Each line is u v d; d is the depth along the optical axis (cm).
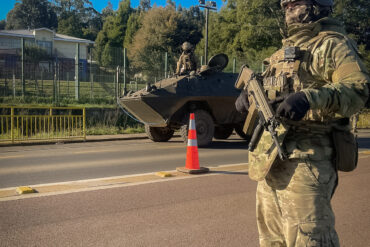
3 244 329
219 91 1154
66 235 352
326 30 204
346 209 459
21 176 627
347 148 193
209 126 1134
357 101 169
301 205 186
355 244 350
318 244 182
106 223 386
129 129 1560
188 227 379
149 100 1058
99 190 520
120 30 7338
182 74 1188
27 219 395
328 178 190
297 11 209
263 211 215
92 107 1623
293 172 192
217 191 523
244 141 1323
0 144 1106
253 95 213
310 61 197
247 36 3712
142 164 761
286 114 169
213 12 4588
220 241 344
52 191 512
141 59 2044
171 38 5856
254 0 3528
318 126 194
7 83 1662
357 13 3666
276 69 216
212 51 4466
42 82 1755
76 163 771
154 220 397
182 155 904
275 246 208
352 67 176
